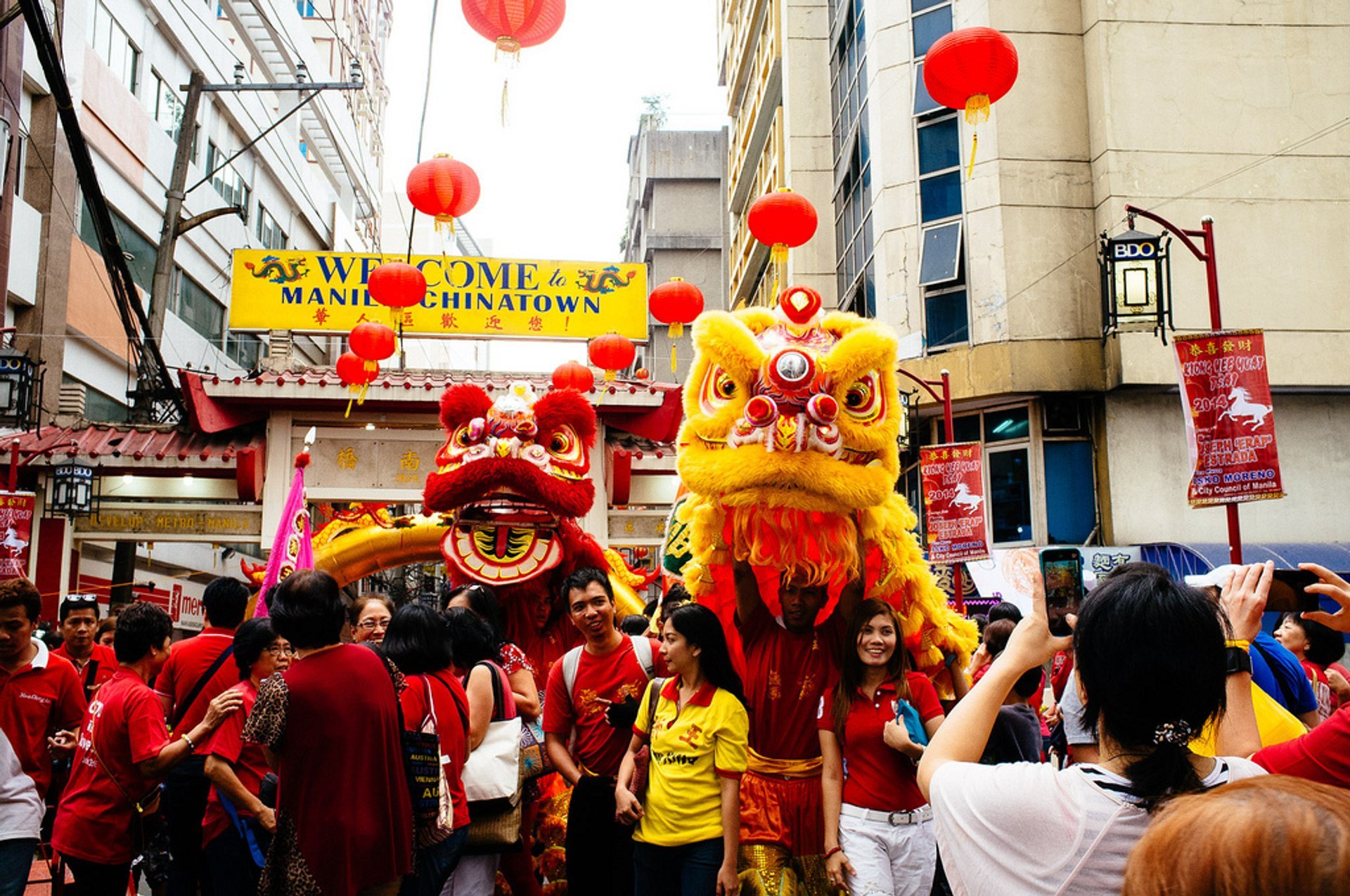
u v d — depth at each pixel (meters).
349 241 36.72
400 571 22.89
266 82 29.62
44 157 16.58
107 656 7.67
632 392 11.11
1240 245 16.58
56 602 10.77
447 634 4.90
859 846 4.71
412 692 4.64
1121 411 16.64
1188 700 2.15
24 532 9.34
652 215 42.34
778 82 28.00
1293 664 4.75
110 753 5.29
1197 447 8.18
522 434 7.52
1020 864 2.17
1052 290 16.98
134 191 19.72
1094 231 17.19
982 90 6.07
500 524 7.56
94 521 11.01
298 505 8.27
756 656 5.58
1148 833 1.41
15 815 4.46
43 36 9.29
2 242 15.15
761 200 6.41
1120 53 17.03
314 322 14.40
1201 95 16.97
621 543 11.42
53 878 5.72
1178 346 8.30
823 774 4.94
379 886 4.11
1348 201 16.77
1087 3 17.50
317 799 4.00
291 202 29.56
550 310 14.86
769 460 5.02
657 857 4.81
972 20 17.89
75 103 17.42
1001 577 16.48
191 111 15.95
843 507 5.11
